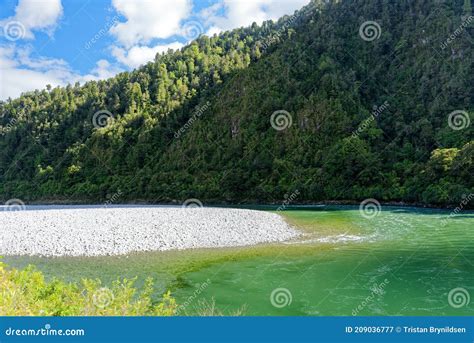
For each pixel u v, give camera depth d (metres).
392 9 119.81
